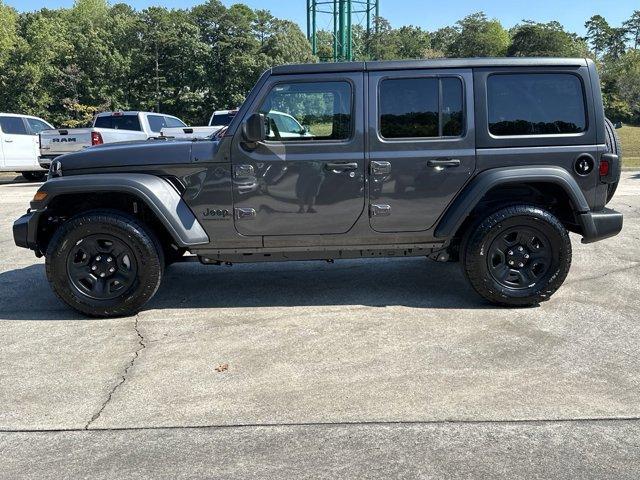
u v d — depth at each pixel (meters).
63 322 5.06
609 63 74.88
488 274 5.12
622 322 4.84
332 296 5.69
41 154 15.34
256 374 3.97
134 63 45.91
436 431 3.21
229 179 5.00
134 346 4.50
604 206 5.41
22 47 42.81
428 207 5.09
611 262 6.80
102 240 5.01
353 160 4.99
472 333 4.64
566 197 5.20
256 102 4.96
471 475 2.82
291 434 3.21
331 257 5.26
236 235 5.10
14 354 4.37
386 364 4.09
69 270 5.04
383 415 3.40
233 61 46.38
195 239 5.05
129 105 45.88
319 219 5.08
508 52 79.38
